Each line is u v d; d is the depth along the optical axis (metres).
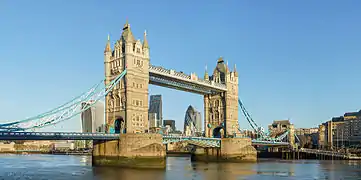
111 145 119.94
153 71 132.00
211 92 173.75
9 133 93.62
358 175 108.62
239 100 182.62
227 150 162.38
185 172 110.88
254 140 185.00
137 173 102.69
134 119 122.38
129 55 123.44
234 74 177.75
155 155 118.62
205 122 176.62
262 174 109.12
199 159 172.88
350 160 189.75
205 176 101.25
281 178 99.38
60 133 103.50
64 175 101.75
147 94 128.00
